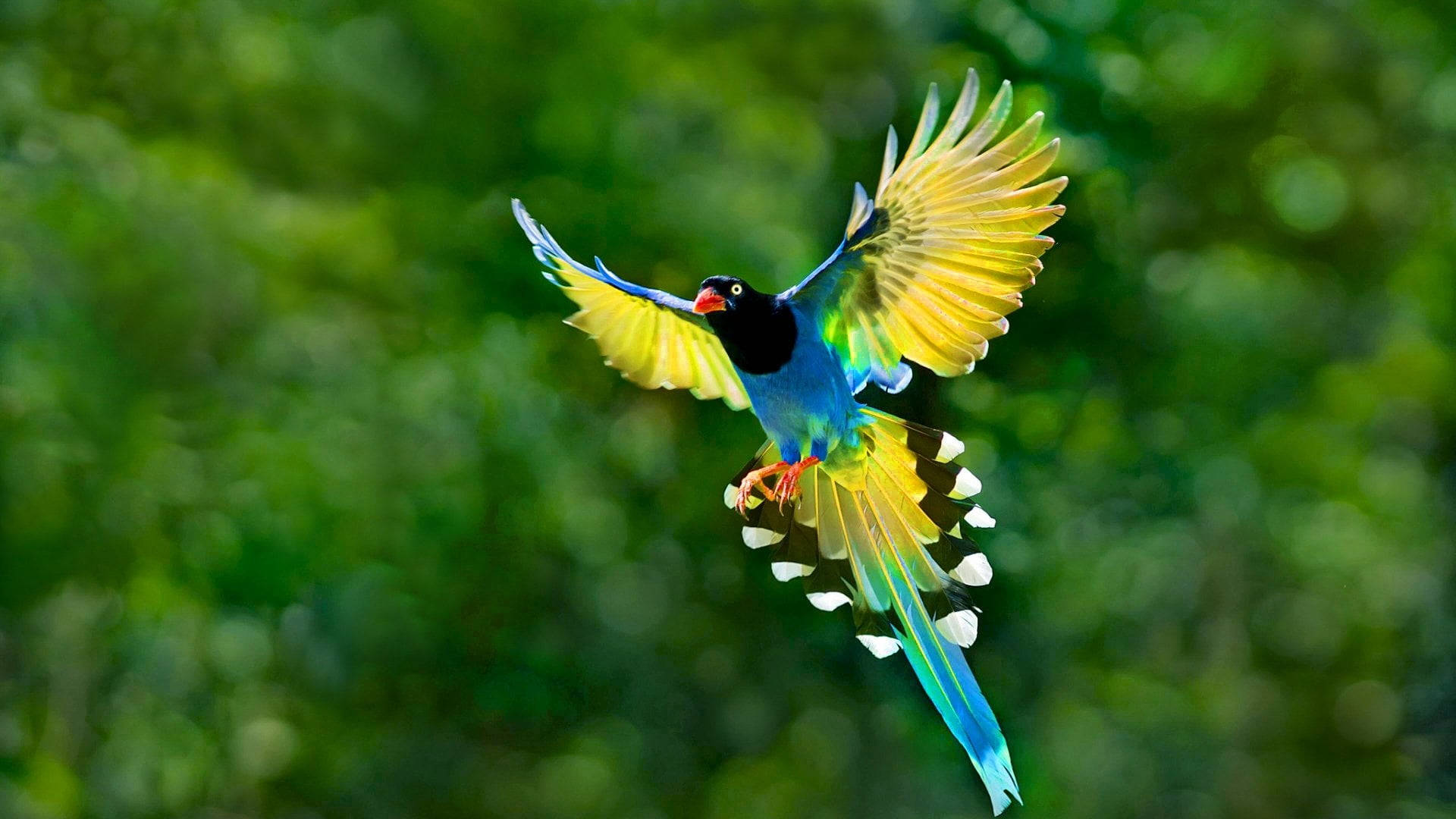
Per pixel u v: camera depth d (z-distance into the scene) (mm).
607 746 16609
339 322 15750
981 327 6102
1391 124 18359
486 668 16266
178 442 14594
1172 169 16953
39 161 14273
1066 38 14773
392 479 15234
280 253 15148
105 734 14812
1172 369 16891
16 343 13453
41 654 14555
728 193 15820
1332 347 18359
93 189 14219
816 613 16344
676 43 16609
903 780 16484
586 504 16031
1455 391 18516
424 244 15969
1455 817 18781
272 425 15016
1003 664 16469
